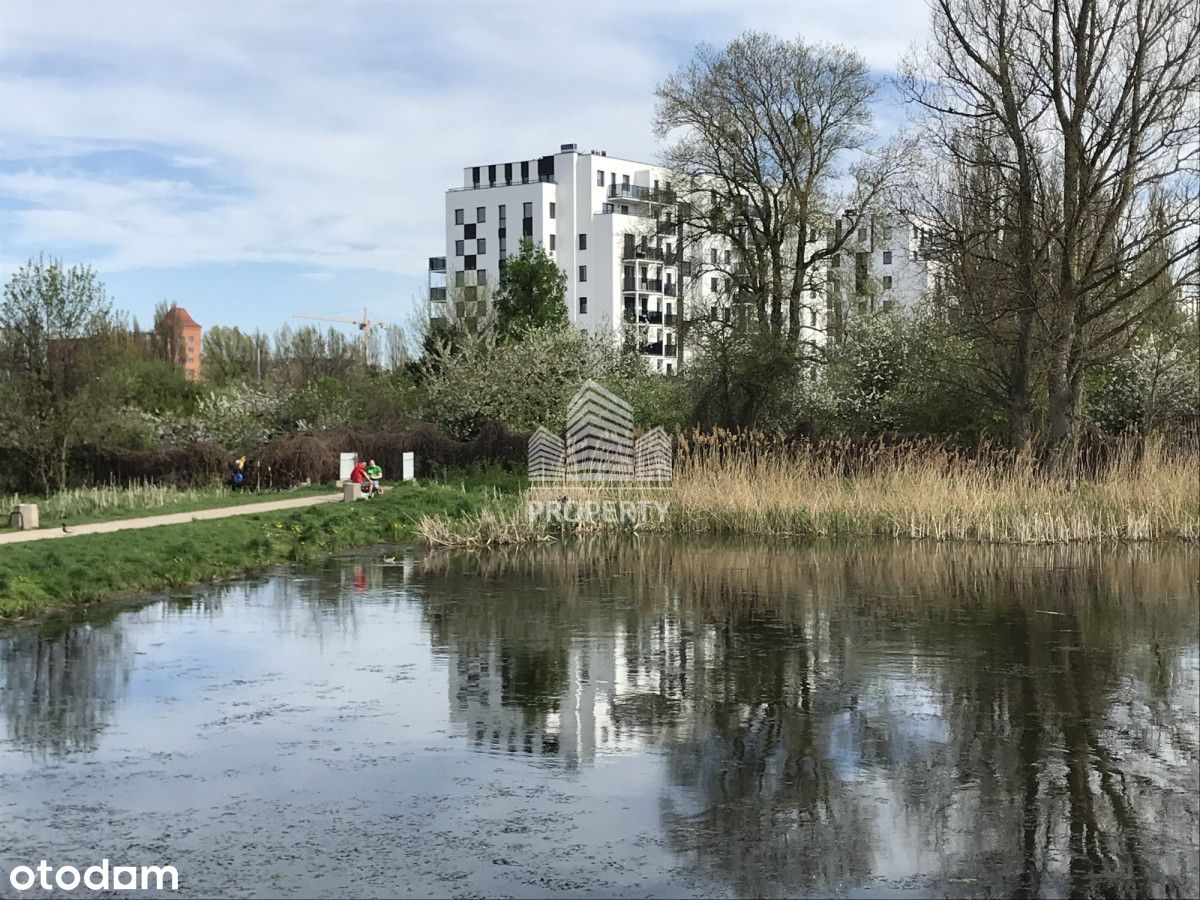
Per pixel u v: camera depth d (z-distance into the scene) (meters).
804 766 8.43
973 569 19.19
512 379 40.06
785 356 36.16
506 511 25.92
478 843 6.95
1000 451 27.62
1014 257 28.23
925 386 35.22
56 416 31.52
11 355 31.14
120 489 31.91
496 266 94.69
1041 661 11.88
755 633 13.51
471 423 40.09
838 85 42.22
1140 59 26.39
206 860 6.70
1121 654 12.20
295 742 9.03
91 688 10.75
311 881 6.41
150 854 6.79
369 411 42.78
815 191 43.34
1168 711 9.89
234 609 15.21
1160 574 18.42
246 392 43.44
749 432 31.09
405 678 11.20
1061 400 27.89
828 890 6.30
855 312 44.25
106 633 13.46
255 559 19.91
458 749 8.84
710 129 42.69
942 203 30.62
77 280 31.84
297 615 14.77
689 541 24.00
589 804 7.61
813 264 45.31
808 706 10.12
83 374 31.70
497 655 12.27
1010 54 27.98
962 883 6.39
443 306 55.47
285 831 7.14
